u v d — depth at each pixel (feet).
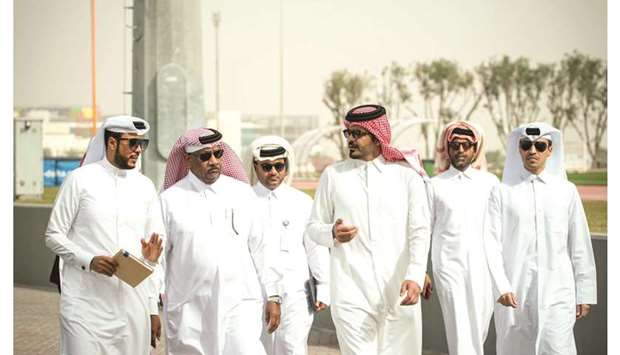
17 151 101.65
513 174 31.45
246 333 27.45
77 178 26.89
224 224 27.76
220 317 27.40
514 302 30.01
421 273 26.32
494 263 30.63
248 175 32.04
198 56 60.90
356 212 26.89
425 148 243.60
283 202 31.40
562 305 30.71
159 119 60.08
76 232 26.99
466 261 33.50
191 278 27.55
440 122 248.93
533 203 30.94
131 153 27.14
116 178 27.25
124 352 27.20
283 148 31.68
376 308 26.78
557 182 31.12
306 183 182.19
